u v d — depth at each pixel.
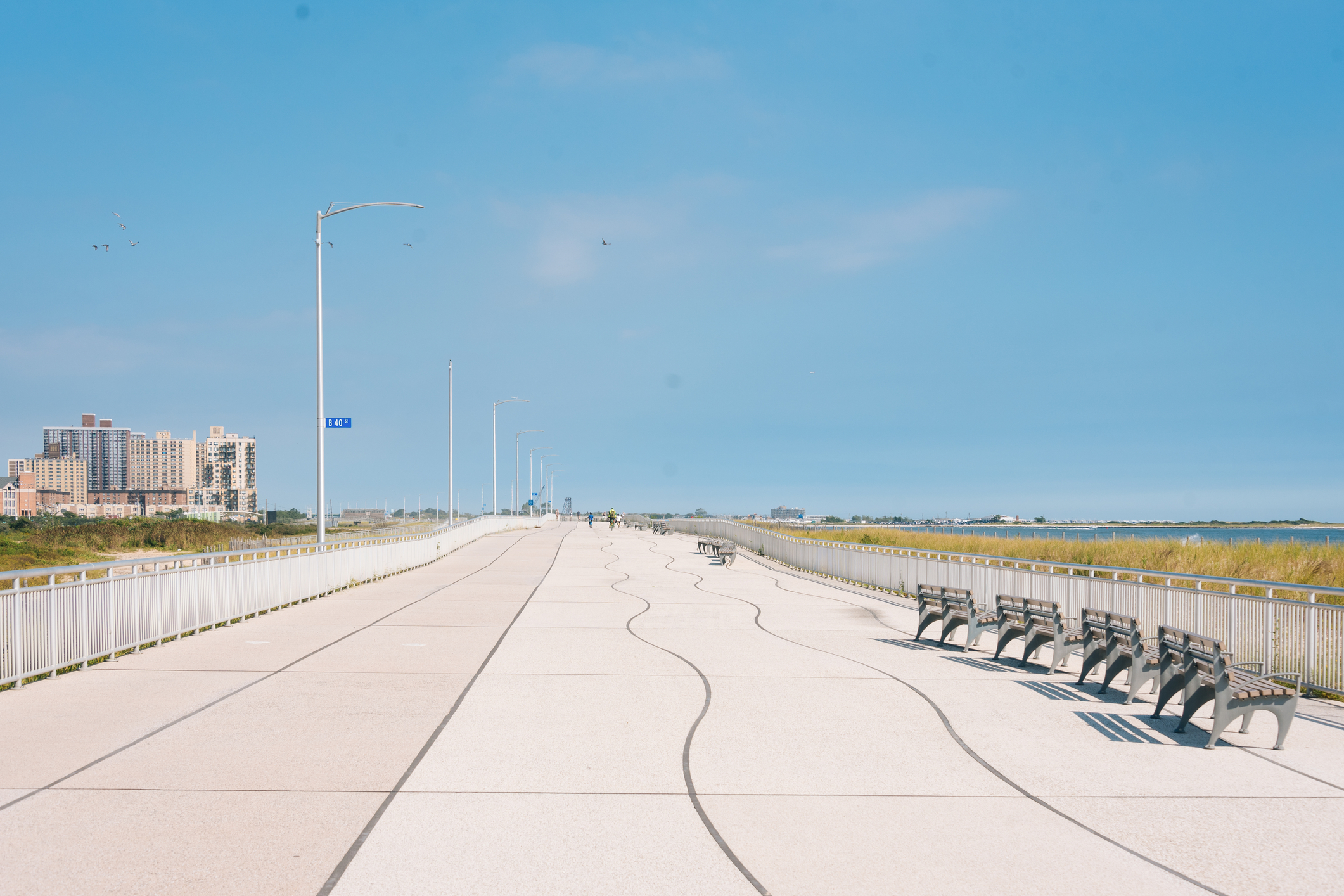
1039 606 12.69
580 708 9.89
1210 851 5.91
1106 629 10.98
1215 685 8.52
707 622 17.84
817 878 5.41
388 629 16.31
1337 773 7.69
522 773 7.45
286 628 16.27
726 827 6.27
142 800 6.66
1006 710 10.02
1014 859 5.75
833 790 7.12
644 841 5.97
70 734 8.52
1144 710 10.07
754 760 7.95
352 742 8.36
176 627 14.68
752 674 12.05
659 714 9.66
